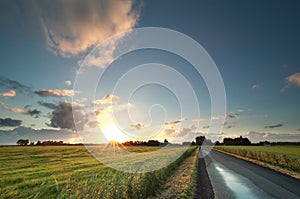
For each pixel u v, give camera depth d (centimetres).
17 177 2052
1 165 3011
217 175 1983
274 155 3109
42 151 5200
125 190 970
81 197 750
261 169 2428
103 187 846
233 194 1255
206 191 1330
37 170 2530
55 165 3000
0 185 1739
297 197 1189
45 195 1150
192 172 2089
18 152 4888
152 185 1269
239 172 2184
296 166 2273
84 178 1700
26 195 1380
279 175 1973
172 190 1345
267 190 1352
